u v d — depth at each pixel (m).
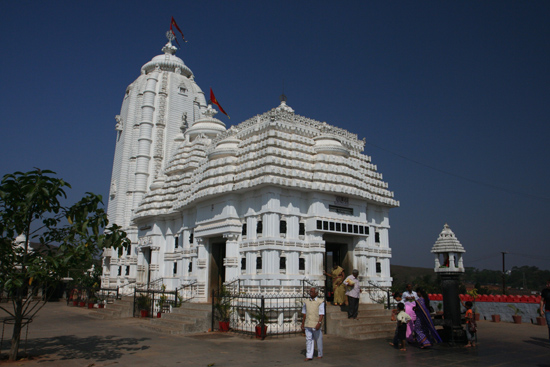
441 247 16.47
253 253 20.62
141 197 43.09
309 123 24.19
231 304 20.30
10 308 33.84
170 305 24.92
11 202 12.73
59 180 13.23
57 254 13.20
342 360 12.89
